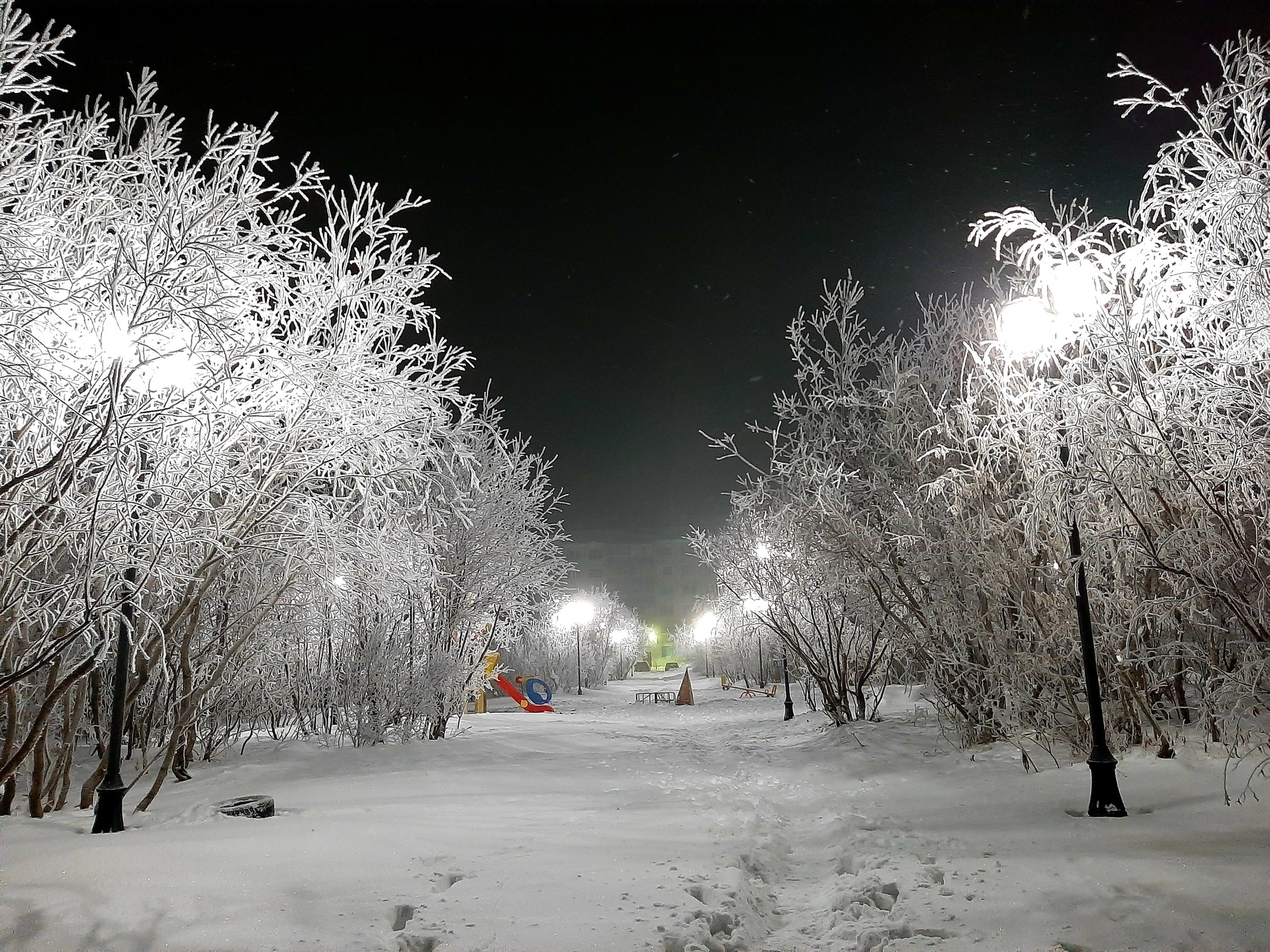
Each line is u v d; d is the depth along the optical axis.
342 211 7.73
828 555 12.16
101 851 5.03
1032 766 8.39
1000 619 9.35
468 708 21.92
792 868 5.68
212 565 7.29
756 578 14.43
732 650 33.47
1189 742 7.97
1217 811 5.97
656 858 5.37
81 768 10.14
